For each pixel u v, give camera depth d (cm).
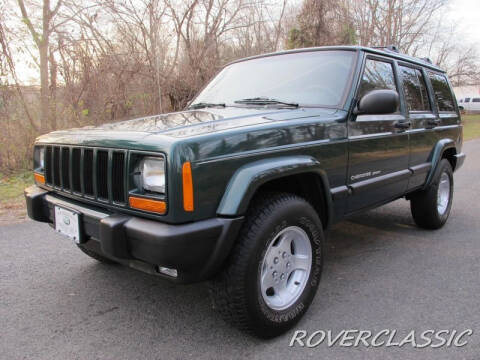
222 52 1313
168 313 271
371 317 266
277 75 342
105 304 283
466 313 270
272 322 233
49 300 288
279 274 244
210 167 204
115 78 1034
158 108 1124
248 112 278
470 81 3078
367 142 311
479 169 906
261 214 225
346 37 1922
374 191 330
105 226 209
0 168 795
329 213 277
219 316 267
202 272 210
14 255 371
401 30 2250
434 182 424
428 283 317
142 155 207
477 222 490
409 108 388
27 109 844
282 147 240
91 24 981
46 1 880
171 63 1208
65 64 950
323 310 275
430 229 458
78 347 232
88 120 940
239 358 222
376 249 396
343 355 226
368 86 323
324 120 274
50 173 278
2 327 253
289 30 1814
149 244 197
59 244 400
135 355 225
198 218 202
